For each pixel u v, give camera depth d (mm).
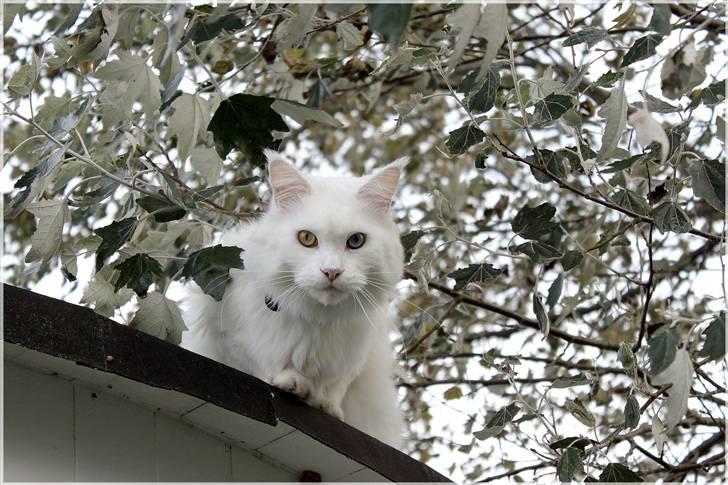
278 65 4207
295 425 2762
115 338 2412
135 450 2652
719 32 3838
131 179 3033
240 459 2924
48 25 4828
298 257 3363
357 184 3709
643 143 2500
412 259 3814
